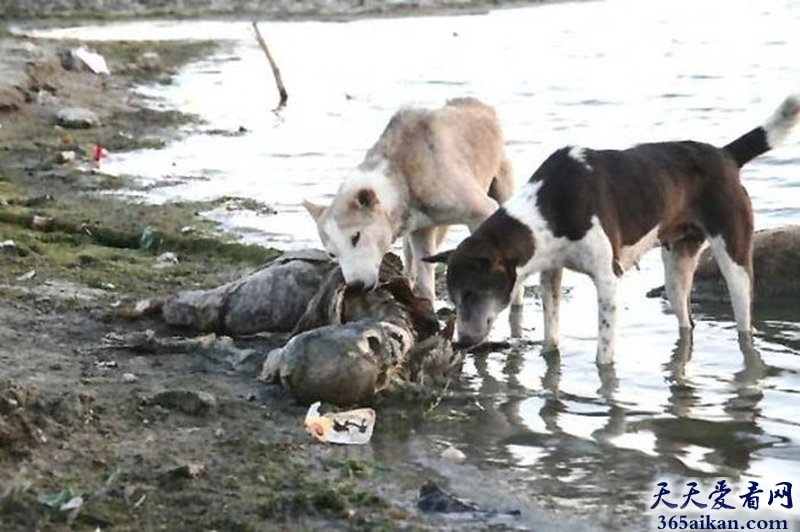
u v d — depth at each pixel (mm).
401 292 12492
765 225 17328
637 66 33000
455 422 11055
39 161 22094
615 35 39344
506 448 10477
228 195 19828
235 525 8680
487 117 14656
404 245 14688
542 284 13000
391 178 13508
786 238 15195
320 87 31672
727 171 13109
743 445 10586
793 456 10352
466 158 14039
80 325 13094
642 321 14180
